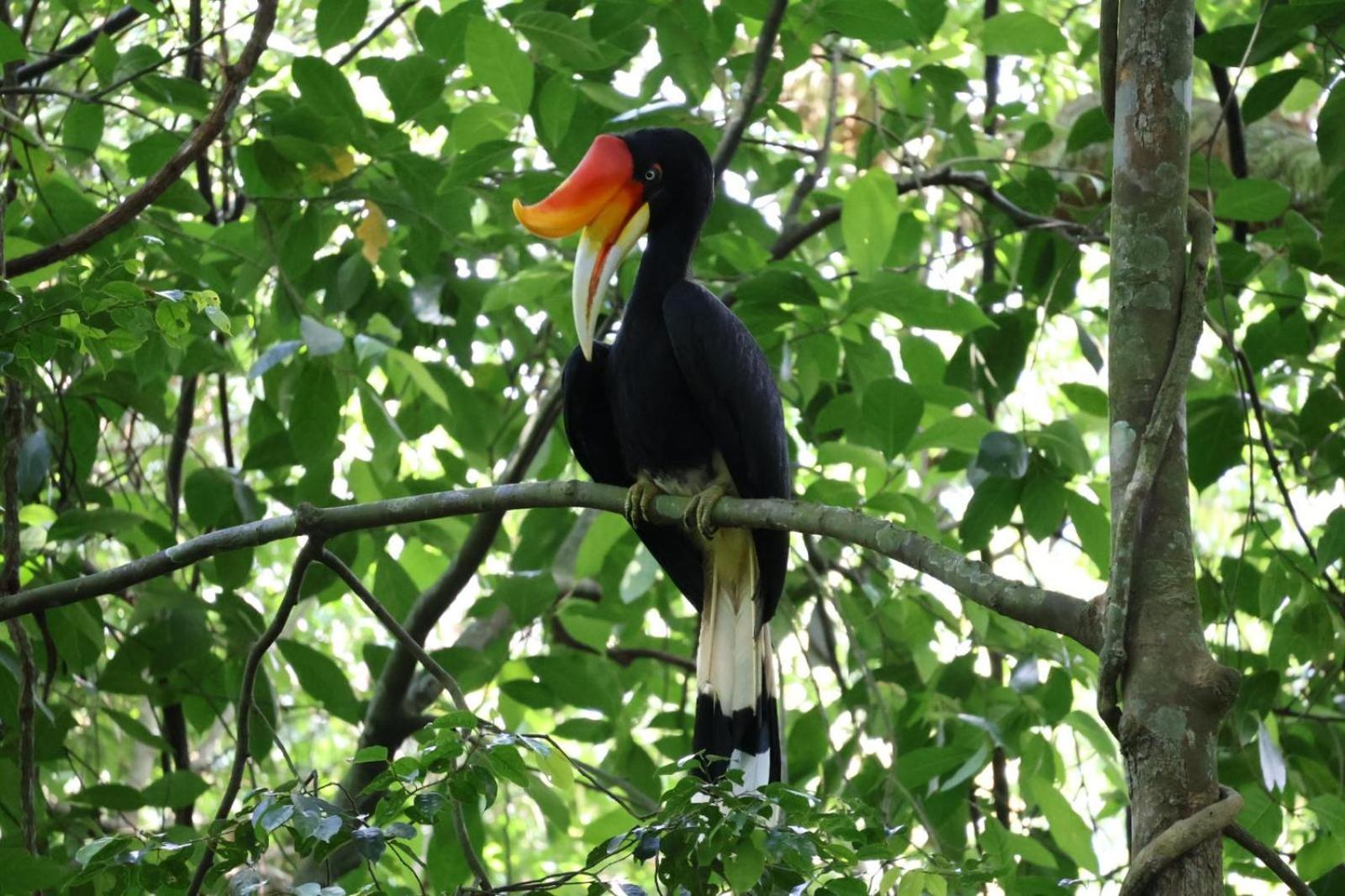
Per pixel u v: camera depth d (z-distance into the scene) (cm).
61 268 817
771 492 820
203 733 1058
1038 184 1137
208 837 563
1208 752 462
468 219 1073
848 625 1073
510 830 2153
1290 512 941
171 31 1095
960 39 1259
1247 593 1016
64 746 940
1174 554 492
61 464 968
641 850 554
